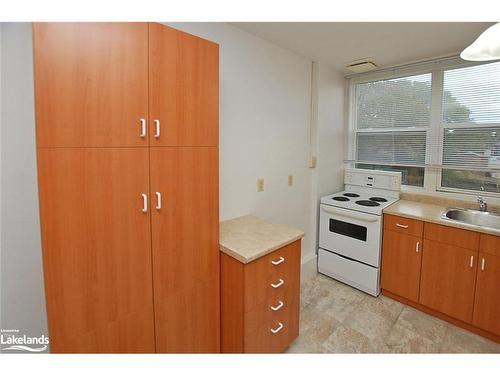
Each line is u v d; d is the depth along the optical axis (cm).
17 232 129
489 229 196
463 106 256
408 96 290
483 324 204
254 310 163
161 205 136
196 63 143
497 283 196
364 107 325
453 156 266
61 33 104
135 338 135
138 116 124
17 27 122
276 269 174
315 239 308
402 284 246
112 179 120
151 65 126
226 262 166
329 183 320
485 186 251
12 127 124
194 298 157
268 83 237
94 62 111
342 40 227
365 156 330
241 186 226
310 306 247
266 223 210
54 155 107
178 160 141
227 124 208
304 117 282
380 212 249
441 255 221
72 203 112
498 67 235
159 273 140
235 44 205
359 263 269
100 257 121
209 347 168
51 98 104
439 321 226
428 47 240
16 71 123
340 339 205
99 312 123
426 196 275
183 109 140
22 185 129
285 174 266
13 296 131
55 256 110
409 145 295
